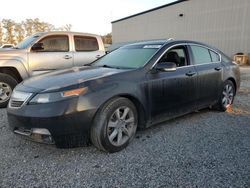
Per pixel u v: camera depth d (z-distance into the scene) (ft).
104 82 11.08
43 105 10.09
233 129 14.30
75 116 10.11
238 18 70.44
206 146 11.95
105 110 10.84
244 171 9.66
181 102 14.29
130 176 9.39
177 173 9.56
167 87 13.32
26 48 21.12
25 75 20.75
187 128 14.43
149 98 12.53
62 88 10.29
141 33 115.55
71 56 23.35
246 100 21.81
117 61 14.38
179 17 92.27
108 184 8.89
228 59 18.65
